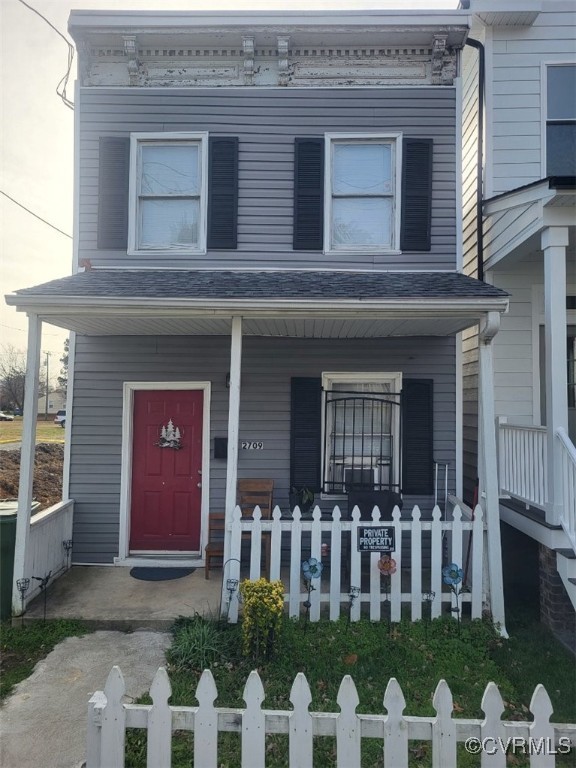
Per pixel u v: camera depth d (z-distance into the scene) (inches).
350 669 156.9
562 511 193.6
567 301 263.9
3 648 172.6
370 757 118.0
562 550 189.2
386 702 91.6
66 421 258.5
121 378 260.2
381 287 216.2
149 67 263.9
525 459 222.8
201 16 247.3
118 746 93.8
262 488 252.5
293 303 196.9
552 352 199.6
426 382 257.1
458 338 259.3
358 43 257.6
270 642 161.2
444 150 260.7
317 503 257.0
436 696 91.4
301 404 258.4
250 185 261.6
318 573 185.5
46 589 217.5
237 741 122.6
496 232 256.1
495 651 172.6
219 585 225.1
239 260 260.2
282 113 261.9
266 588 163.3
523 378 266.4
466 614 196.4
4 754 122.3
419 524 191.2
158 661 163.9
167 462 261.4
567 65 266.5
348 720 91.3
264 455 259.1
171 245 264.4
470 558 210.7
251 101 261.6
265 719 92.6
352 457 261.6
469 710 138.3
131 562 251.3
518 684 152.4
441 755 90.0
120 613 195.6
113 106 263.1
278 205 261.4
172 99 262.1
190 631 172.6
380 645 170.6
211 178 259.9
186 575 237.6
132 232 261.1
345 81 261.4
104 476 257.0
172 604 204.4
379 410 263.7
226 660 160.7
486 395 199.8
